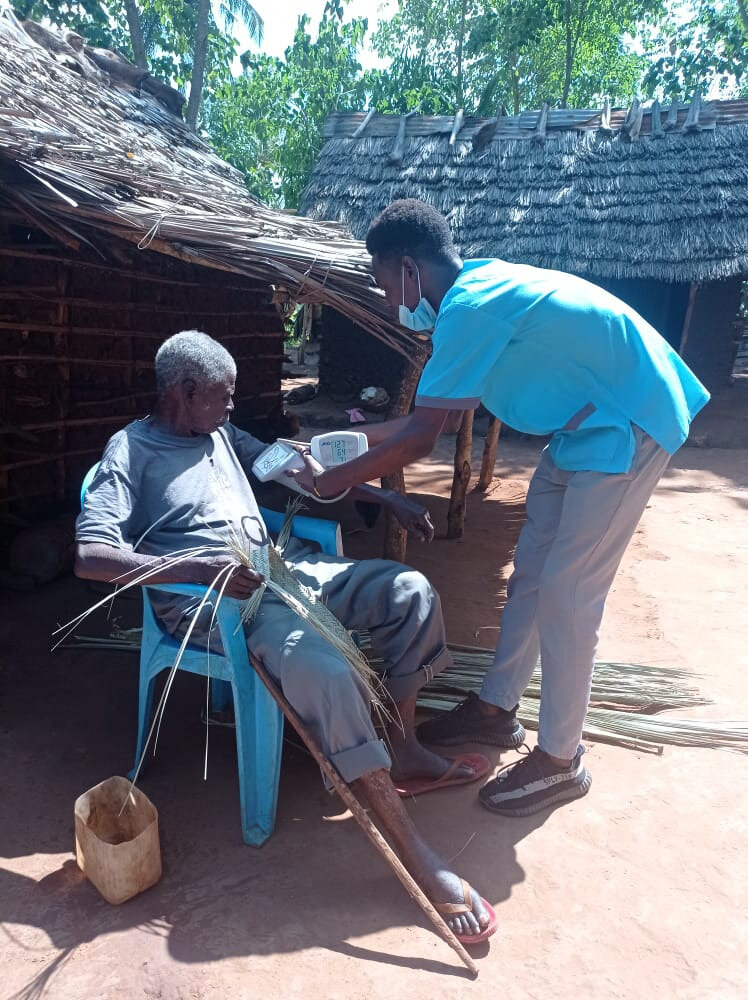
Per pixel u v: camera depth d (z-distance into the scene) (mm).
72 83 5914
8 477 4613
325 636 2141
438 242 2215
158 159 5492
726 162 9703
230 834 2252
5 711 2867
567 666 2291
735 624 3920
